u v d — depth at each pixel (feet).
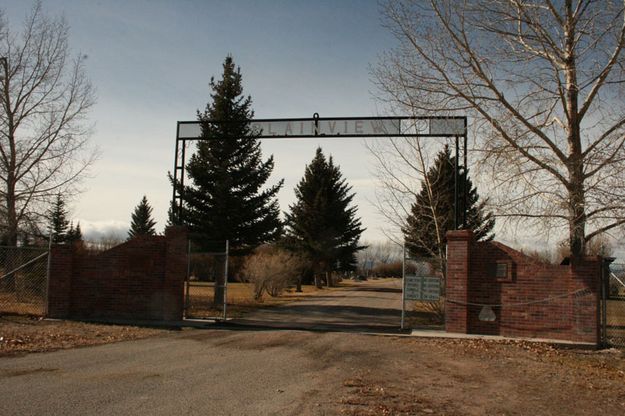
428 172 67.41
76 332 41.83
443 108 48.60
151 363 30.45
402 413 21.33
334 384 26.22
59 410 20.06
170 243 51.57
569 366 33.58
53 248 51.42
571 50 46.09
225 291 52.65
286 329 48.19
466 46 47.24
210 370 28.86
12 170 83.46
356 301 92.99
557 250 54.39
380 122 51.37
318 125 52.47
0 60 80.33
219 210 92.27
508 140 45.70
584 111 46.37
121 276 51.65
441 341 42.19
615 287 48.49
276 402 22.34
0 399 21.40
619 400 25.08
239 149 96.07
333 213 154.51
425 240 70.38
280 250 124.98
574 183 43.91
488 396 25.02
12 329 41.88
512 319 44.55
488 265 45.73
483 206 48.42
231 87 96.22
